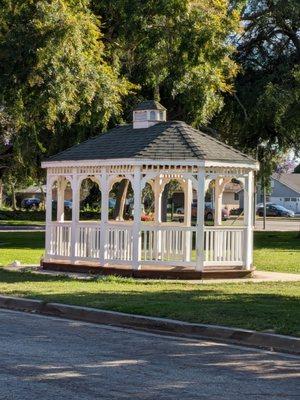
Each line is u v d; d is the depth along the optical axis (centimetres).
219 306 1377
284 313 1290
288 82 3572
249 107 3497
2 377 866
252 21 3603
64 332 1202
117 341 1127
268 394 804
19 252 2834
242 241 2027
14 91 2473
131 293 1593
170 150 1938
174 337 1173
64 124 2877
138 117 2120
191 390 816
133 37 2888
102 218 2028
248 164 2002
